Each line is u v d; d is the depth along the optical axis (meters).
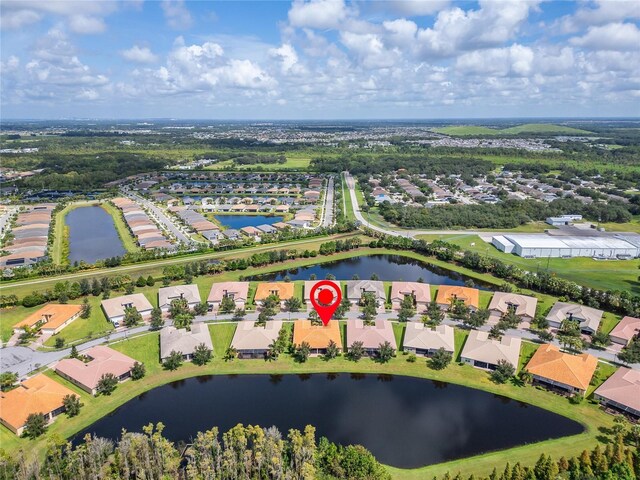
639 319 137.12
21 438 94.38
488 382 114.56
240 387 114.44
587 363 115.06
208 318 145.75
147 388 113.00
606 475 78.62
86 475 82.12
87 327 139.75
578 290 157.12
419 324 136.62
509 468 81.69
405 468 86.94
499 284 177.12
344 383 116.25
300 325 135.38
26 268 185.38
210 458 83.44
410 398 109.81
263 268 194.38
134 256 199.25
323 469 84.69
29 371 116.62
